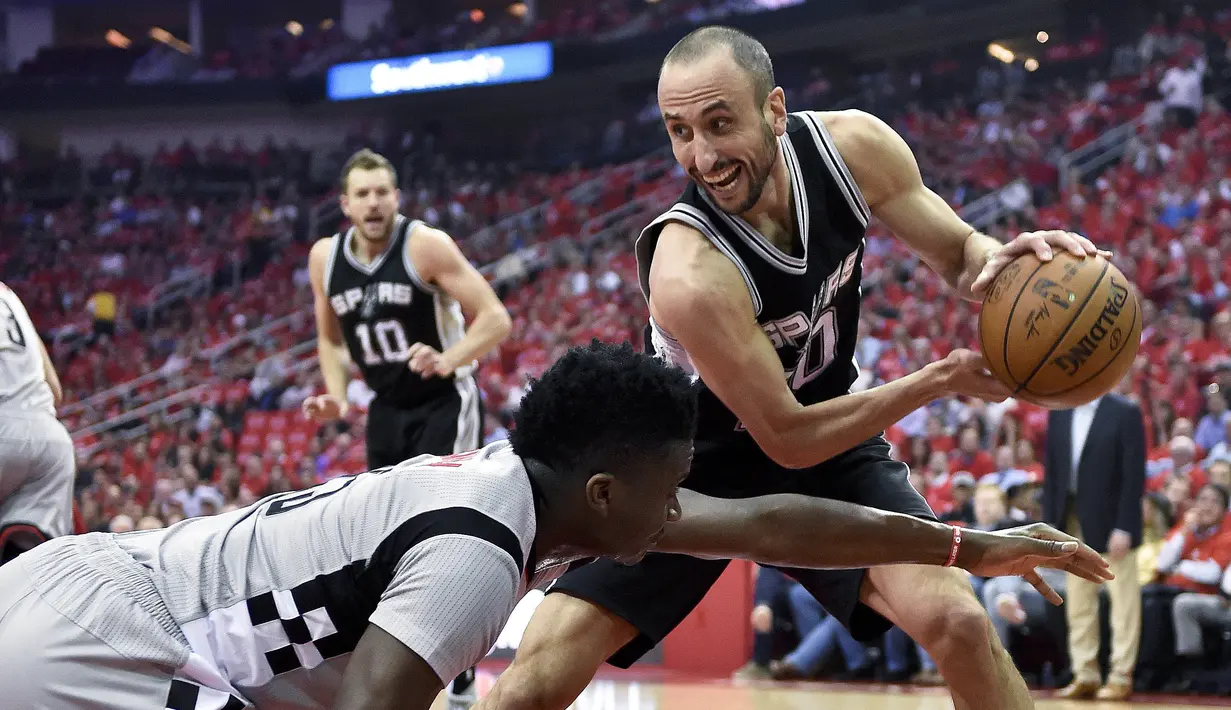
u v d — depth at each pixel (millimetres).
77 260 17844
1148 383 8023
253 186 19359
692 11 18609
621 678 6469
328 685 1639
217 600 1600
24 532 3303
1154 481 6824
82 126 21141
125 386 13578
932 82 16375
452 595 1467
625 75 18484
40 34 22484
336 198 18438
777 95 2230
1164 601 5672
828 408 2217
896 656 6133
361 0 21953
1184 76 12930
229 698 1606
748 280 2326
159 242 18078
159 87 20281
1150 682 5668
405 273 4293
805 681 6281
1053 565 2217
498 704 2443
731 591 6715
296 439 11344
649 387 1580
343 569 1561
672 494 1662
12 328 3357
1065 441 5586
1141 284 10156
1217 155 11938
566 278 13555
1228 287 9617
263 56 21484
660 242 2361
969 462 7316
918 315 10375
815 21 16734
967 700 2500
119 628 1571
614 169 17344
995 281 2246
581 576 2547
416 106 19984
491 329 4188
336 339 4684
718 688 5945
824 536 2164
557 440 1591
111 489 10156
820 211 2441
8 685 1554
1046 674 5871
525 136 19984
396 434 4426
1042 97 15039
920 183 2615
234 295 16156
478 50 19047
